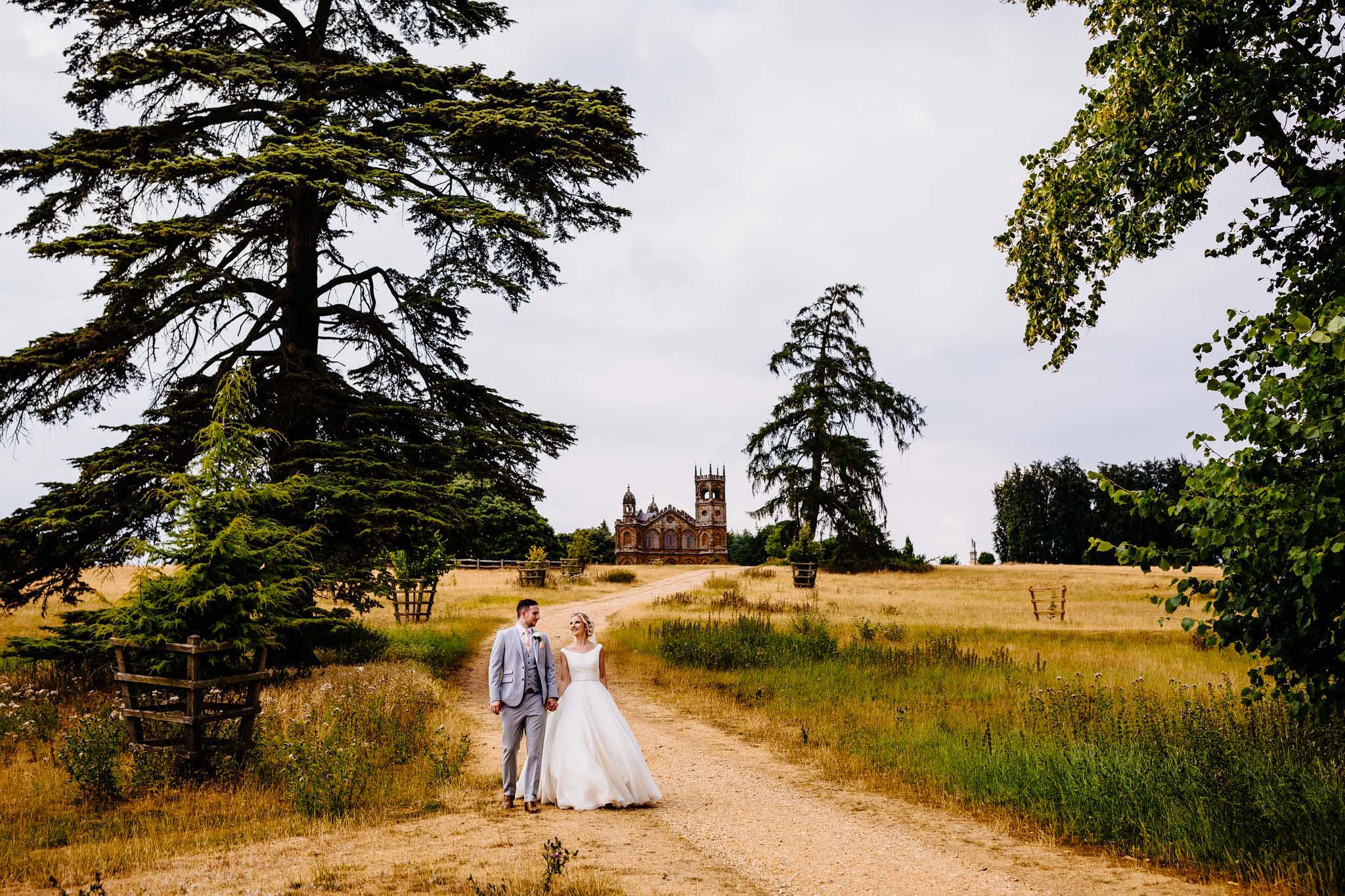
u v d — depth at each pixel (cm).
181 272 1508
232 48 1866
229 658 973
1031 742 957
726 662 1814
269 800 813
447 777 902
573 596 3919
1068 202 1350
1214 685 1381
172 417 1531
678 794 874
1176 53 1170
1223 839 665
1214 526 596
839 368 4875
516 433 1853
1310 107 1047
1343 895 570
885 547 5003
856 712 1278
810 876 624
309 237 1722
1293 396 563
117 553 1457
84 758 827
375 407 1705
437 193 1762
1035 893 598
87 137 1628
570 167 1770
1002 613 2819
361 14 2064
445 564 2639
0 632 2030
